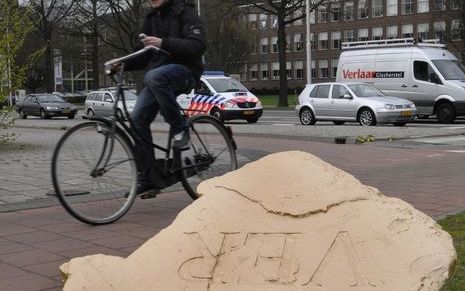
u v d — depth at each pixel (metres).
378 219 3.38
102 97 32.38
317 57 97.06
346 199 3.51
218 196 3.62
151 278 3.24
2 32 13.88
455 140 14.84
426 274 3.09
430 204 6.30
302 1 43.59
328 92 22.48
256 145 13.46
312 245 3.29
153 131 7.00
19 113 39.03
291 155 3.82
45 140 16.80
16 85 14.27
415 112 21.45
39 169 9.69
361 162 10.25
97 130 5.44
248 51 76.38
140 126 5.61
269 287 3.13
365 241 3.28
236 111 24.62
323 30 96.19
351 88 22.06
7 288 3.73
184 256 3.33
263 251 3.30
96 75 61.91
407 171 9.02
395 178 8.23
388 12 88.94
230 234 3.40
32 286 3.77
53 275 3.99
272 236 3.37
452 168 9.33
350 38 93.31
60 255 4.46
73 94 76.06
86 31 49.66
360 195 3.54
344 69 25.70
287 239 3.34
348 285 3.09
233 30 69.88
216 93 24.84
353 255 3.22
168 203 6.46
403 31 87.69
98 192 5.53
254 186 3.64
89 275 3.28
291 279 3.15
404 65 23.84
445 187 7.41
